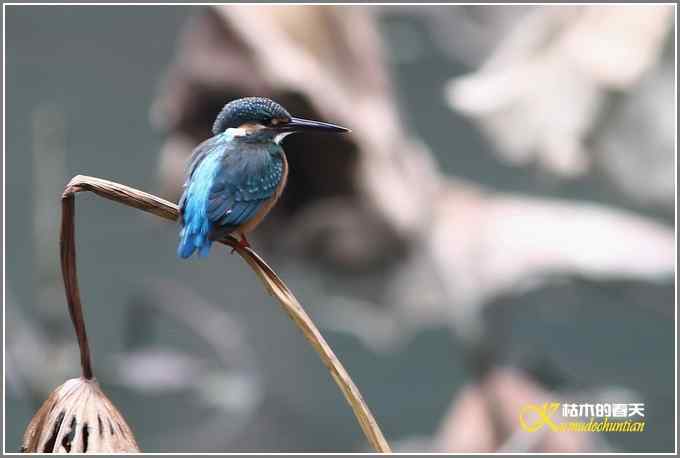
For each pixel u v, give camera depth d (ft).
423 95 75.77
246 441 73.61
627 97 36.09
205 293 87.56
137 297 50.75
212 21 36.52
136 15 93.40
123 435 13.88
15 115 93.15
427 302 38.19
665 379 78.07
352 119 36.63
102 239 90.74
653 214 38.32
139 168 95.35
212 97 36.42
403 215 37.96
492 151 39.01
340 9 38.58
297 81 35.17
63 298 38.73
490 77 38.47
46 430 13.91
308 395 86.94
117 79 95.86
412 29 56.18
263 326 86.79
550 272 37.04
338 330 87.40
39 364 37.88
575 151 36.22
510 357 37.76
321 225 37.70
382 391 91.50
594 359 79.77
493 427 35.81
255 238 38.83
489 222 39.40
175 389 42.68
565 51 37.04
